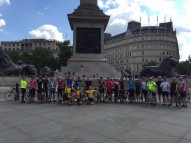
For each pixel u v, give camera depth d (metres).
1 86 35.53
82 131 11.13
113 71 39.91
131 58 163.50
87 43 40.12
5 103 20.59
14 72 40.88
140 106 19.55
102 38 40.31
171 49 159.50
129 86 22.08
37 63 127.31
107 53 188.50
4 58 41.19
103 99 22.42
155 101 20.45
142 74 38.06
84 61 39.59
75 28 40.03
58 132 10.93
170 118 14.45
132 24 171.00
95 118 14.13
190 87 34.66
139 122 13.18
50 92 22.06
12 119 13.66
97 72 39.03
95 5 41.72
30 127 11.81
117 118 14.21
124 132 11.03
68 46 98.88
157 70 37.19
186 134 10.85
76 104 20.39
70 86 20.73
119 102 22.25
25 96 22.78
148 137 10.30
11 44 191.25
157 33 155.50
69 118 14.08
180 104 20.19
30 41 189.25
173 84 20.00
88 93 20.61
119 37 178.12
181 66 126.88
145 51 156.88
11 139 9.81
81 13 39.91
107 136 10.35
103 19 40.00
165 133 10.98
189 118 14.51
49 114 15.34
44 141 9.56
